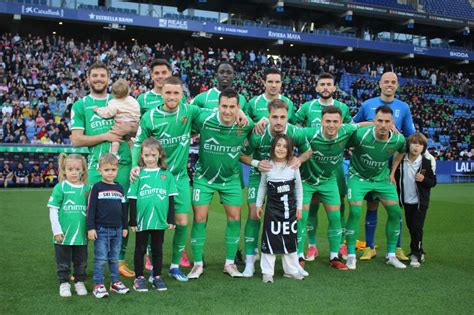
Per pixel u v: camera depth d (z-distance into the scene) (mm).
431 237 8086
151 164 4957
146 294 4652
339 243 6043
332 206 6055
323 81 6730
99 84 5402
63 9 24547
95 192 4684
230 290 4820
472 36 36844
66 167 4695
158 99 5914
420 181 6051
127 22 25797
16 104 19641
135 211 4891
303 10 31234
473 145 27484
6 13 23625
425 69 35625
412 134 6203
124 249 5496
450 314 4090
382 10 31500
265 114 6312
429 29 35188
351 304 4348
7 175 16781
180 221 5305
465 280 5254
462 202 14156
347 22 33625
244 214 11188
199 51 29547
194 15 30328
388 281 5211
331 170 5992
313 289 4871
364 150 6000
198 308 4195
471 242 7617
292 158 5426
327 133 5672
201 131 5434
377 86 30484
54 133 18078
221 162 5461
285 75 29125
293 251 5328
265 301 4426
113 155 4840
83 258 4746
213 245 7371
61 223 4641
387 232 6176
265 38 29109
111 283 4801
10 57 22609
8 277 5203
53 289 4781
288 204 5305
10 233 7840
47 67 23141
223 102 5176
